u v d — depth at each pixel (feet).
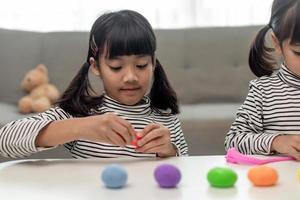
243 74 6.88
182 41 7.10
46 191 1.74
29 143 2.37
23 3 8.14
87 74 3.18
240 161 2.27
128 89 2.97
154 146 2.44
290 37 2.83
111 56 2.88
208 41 7.06
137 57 2.90
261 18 8.25
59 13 8.21
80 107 3.00
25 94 6.64
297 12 2.80
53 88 6.40
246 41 7.02
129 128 2.33
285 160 2.36
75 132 2.33
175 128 3.31
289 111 3.17
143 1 8.26
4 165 2.22
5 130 2.49
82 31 7.18
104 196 1.66
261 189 1.74
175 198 1.63
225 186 1.76
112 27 2.93
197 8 8.34
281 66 3.34
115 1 8.22
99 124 2.30
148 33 2.96
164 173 1.77
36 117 2.74
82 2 8.21
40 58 7.02
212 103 6.72
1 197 1.67
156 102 3.38
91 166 2.19
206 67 6.95
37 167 2.17
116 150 2.86
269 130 3.20
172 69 6.92
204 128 5.47
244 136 2.98
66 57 6.94
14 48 6.86
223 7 8.32
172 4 8.32
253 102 3.26
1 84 6.62
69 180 1.91
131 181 1.88
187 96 6.84
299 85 3.22
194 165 2.21
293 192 1.70
